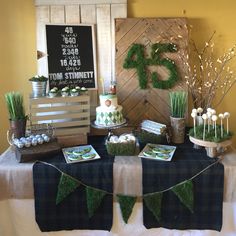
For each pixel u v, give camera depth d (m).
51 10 2.00
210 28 2.04
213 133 1.64
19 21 2.03
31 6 2.02
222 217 1.58
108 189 1.57
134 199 1.57
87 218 1.61
